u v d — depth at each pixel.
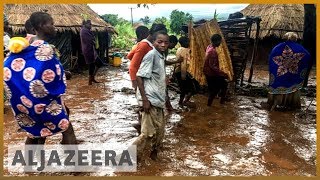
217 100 8.23
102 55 15.42
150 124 4.18
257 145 5.16
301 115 6.86
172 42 5.79
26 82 3.58
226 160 4.56
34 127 3.81
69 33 12.83
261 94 8.92
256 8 16.64
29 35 3.85
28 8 12.62
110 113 6.87
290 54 7.05
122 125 6.03
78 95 8.66
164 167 4.28
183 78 7.14
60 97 3.81
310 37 9.33
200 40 8.16
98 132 5.59
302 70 7.18
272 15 15.32
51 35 3.91
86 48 9.80
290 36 7.08
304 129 6.02
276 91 7.25
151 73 4.05
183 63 7.11
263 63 16.17
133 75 4.38
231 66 8.41
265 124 6.27
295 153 4.86
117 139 5.26
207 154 4.75
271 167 4.36
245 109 7.40
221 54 8.34
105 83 10.58
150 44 4.42
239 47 9.09
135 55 4.38
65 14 13.14
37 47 3.64
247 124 6.25
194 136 5.53
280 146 5.13
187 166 4.33
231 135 5.61
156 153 4.44
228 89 8.66
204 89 8.91
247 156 4.72
